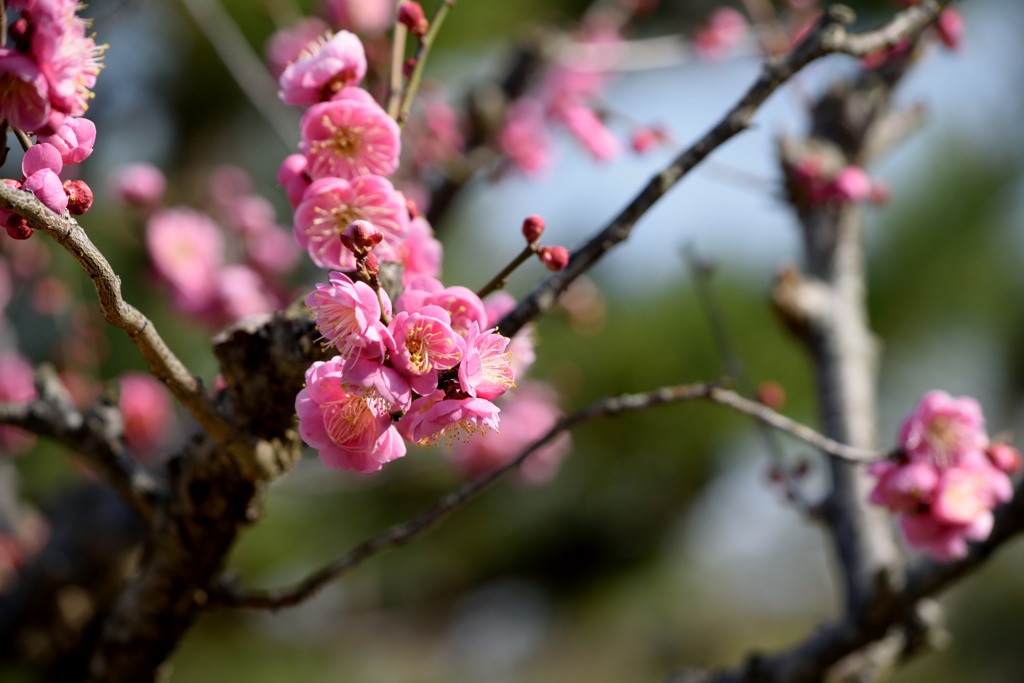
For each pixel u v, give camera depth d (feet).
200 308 21.34
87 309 22.65
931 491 11.32
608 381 26.81
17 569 19.53
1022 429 34.50
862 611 14.07
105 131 27.35
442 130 21.20
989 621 40.16
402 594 30.30
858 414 17.07
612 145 19.85
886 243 29.09
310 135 9.17
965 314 29.35
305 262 23.89
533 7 26.89
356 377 7.63
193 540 10.95
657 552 29.19
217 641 29.73
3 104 7.43
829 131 18.54
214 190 23.95
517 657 33.83
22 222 7.90
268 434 10.01
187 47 26.45
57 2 7.35
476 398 7.89
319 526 27.96
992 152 30.89
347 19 18.20
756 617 39.58
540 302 10.18
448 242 29.78
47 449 25.14
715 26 23.65
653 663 34.81
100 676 11.66
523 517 28.71
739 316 26.71
